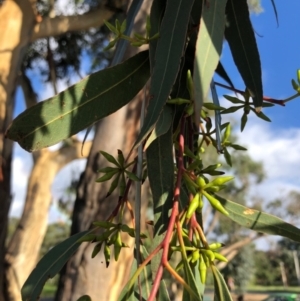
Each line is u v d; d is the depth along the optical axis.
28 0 1.36
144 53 0.27
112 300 0.76
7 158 1.30
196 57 0.18
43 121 0.26
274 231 0.28
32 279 0.26
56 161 2.25
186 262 0.19
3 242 1.33
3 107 1.29
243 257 5.95
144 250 0.26
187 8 0.23
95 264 0.76
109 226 0.23
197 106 0.16
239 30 0.29
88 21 1.52
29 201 2.17
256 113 0.28
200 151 0.29
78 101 0.26
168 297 0.24
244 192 4.91
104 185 0.81
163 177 0.24
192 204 0.20
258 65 0.29
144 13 0.60
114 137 0.82
